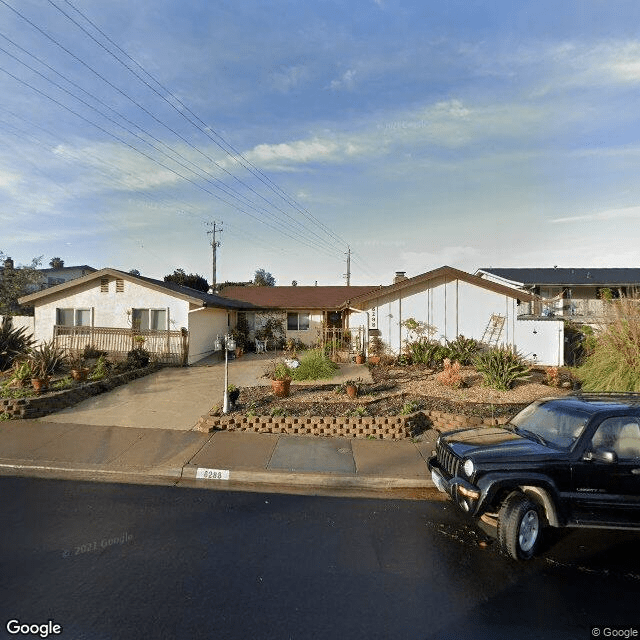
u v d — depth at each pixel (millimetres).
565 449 4559
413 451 7398
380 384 12023
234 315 24000
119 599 3385
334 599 3461
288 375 11844
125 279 17078
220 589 3559
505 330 17000
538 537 4316
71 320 17562
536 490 4395
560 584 3791
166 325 16859
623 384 9812
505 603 3480
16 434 7871
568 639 3057
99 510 5137
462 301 17219
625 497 4328
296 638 2994
